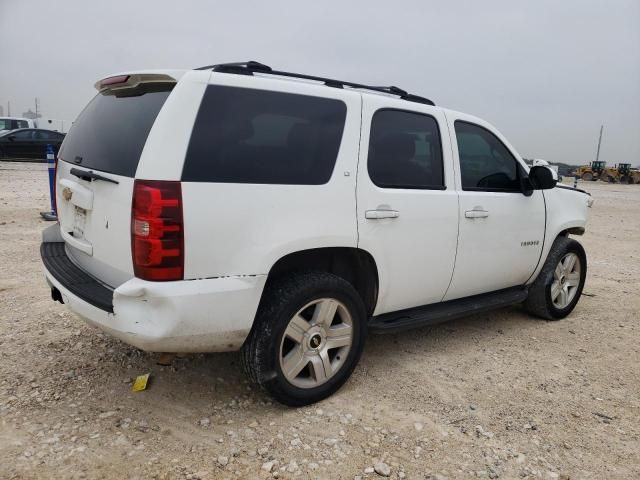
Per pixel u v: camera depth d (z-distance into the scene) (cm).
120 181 266
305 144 306
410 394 343
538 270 480
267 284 310
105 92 338
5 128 2545
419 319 375
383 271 345
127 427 290
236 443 280
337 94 326
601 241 1027
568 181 4734
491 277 431
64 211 344
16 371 346
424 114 377
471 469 268
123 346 390
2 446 267
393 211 343
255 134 287
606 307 562
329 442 285
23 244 702
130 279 266
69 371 349
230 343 288
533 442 295
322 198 308
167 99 266
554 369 394
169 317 259
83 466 255
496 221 420
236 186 275
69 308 301
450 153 390
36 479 244
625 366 405
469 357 409
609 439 302
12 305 467
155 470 255
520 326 489
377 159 342
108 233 279
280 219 290
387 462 271
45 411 301
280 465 264
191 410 311
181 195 257
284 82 304
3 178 1511
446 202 378
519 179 450
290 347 316
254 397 329
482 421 314
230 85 281
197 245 262
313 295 305
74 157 331
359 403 329
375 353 409
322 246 309
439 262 381
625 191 3350
